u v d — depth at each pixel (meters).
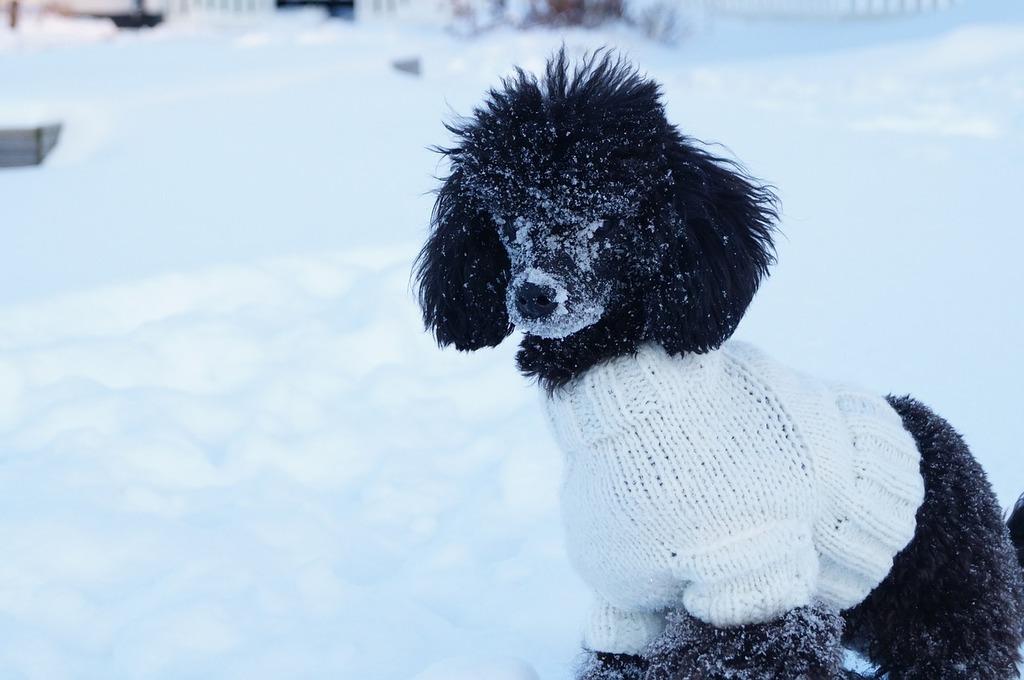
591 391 2.36
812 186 6.80
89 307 5.36
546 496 3.76
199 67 11.61
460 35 15.32
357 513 3.81
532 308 2.24
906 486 2.38
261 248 6.18
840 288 5.14
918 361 4.36
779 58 13.83
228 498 3.83
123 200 7.23
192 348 4.92
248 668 2.91
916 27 15.28
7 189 7.58
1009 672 2.44
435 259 2.62
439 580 3.35
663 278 2.29
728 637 2.20
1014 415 3.87
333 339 5.03
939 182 6.79
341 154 8.28
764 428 2.30
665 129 2.36
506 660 2.63
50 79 10.46
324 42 14.84
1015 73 11.05
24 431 4.23
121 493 3.84
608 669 2.60
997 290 4.99
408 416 4.45
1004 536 2.52
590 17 15.21
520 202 2.33
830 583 2.38
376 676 2.89
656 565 2.29
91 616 3.17
